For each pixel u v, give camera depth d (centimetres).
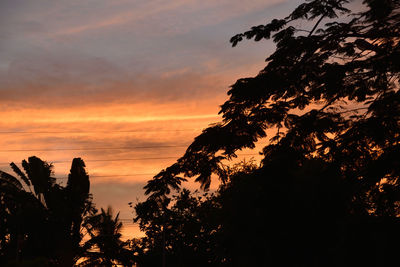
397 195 1150
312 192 1623
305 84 1389
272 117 1343
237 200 2017
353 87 1366
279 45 1429
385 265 1251
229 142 1335
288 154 1323
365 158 1277
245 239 2025
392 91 1330
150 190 1423
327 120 1331
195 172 1395
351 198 1225
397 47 1316
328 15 1405
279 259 1945
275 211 1417
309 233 1736
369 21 1380
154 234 4694
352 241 1340
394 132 1225
